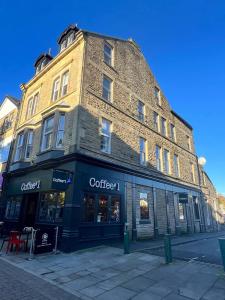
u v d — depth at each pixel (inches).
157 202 692.1
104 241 478.3
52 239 406.3
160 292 224.8
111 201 524.4
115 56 676.1
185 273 283.3
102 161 508.1
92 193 477.7
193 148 1070.4
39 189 532.4
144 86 784.3
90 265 320.2
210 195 1128.2
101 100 567.2
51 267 307.7
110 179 532.4
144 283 249.6
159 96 876.0
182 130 1007.6
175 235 721.6
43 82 690.8
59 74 624.1
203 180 1088.8
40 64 773.3
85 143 491.5
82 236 436.1
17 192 621.3
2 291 215.0
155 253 404.5
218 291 225.6
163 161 785.6
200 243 562.9
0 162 774.5
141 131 700.0
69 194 440.8
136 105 713.0
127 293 222.8
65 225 422.9
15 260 341.4
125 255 382.9
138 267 310.8
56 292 222.1
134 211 581.6
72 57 592.1
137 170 624.1
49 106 606.5
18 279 253.9
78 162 462.3
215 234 841.5
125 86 681.6
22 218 589.6
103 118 566.3
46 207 502.6
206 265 317.7
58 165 496.4
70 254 387.5
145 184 652.7
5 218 647.8
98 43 619.2
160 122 836.0
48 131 560.7
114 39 685.3
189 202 896.3
